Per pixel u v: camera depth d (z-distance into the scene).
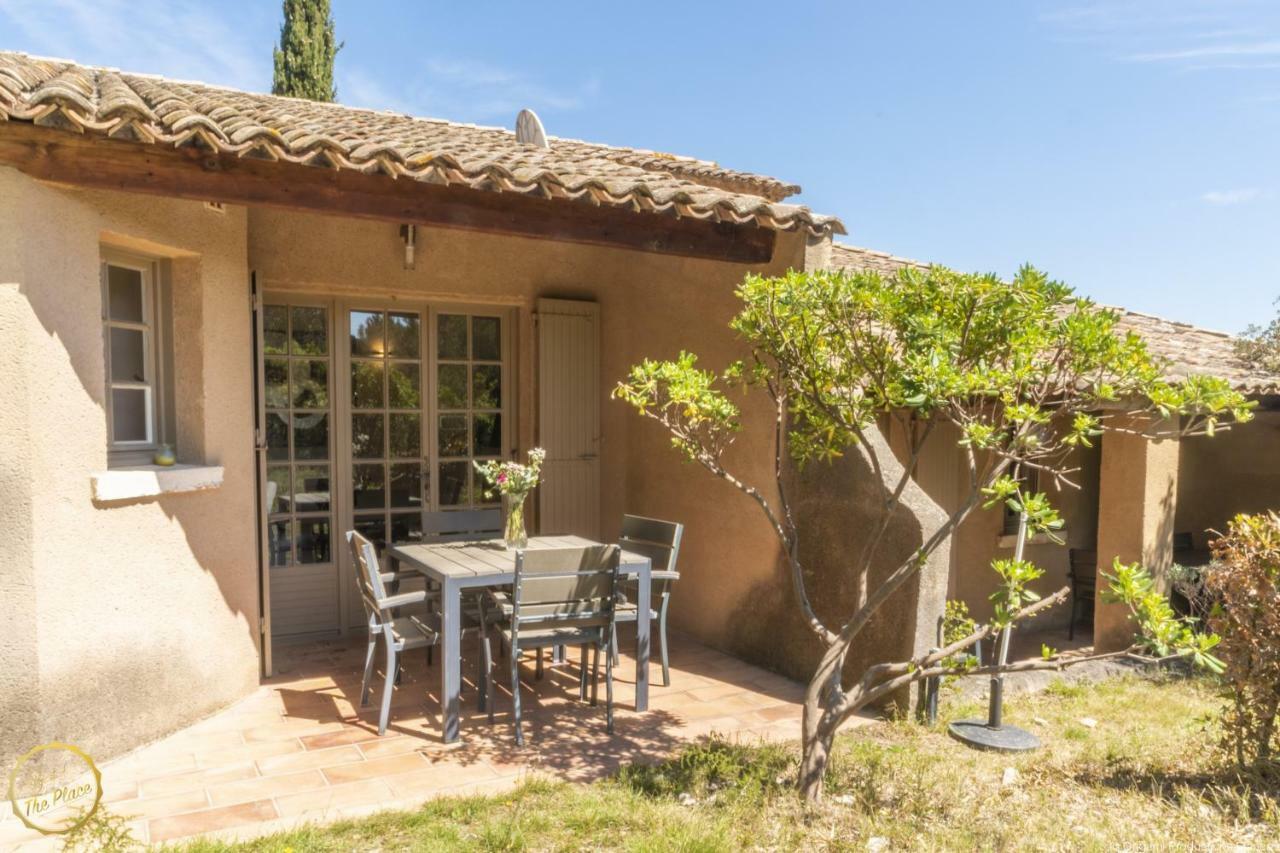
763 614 5.88
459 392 7.16
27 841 3.24
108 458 4.25
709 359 6.25
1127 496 6.48
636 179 5.20
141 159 3.81
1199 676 5.85
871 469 5.08
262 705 4.94
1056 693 5.47
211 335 4.73
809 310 3.68
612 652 4.65
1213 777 4.10
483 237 7.01
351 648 6.26
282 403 6.43
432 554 5.16
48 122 3.45
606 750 4.31
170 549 4.41
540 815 3.46
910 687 4.78
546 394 7.26
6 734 3.56
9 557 3.55
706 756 4.13
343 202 4.29
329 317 6.59
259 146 3.80
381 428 6.83
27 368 3.57
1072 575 8.08
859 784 3.88
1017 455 3.55
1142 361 3.45
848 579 5.20
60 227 3.75
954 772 4.06
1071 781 4.04
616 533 7.52
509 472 5.34
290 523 6.46
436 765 4.07
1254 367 7.87
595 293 7.59
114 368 4.40
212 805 3.59
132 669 4.16
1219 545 4.29
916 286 3.65
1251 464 9.13
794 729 4.67
